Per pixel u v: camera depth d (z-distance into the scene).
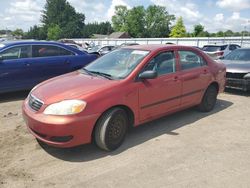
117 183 3.55
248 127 5.52
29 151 4.40
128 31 105.06
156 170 3.85
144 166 3.96
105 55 5.70
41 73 7.91
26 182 3.58
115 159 4.16
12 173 3.78
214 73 6.27
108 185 3.51
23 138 4.88
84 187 3.48
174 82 5.25
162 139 4.87
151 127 5.43
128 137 4.94
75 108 3.92
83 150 4.42
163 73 5.12
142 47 5.36
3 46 7.45
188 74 5.58
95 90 4.18
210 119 5.95
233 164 4.02
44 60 7.92
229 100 7.66
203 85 6.02
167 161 4.10
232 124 5.67
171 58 5.36
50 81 4.90
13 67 7.41
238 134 5.14
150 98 4.83
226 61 9.14
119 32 97.44
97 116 4.08
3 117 6.07
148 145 4.62
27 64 7.62
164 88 5.06
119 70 4.84
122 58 5.18
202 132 5.22
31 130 4.28
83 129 3.99
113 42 58.50
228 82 8.27
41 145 4.60
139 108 4.68
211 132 5.22
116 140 4.41
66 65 8.33
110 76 4.74
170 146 4.59
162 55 5.18
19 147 4.54
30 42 7.84
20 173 3.78
